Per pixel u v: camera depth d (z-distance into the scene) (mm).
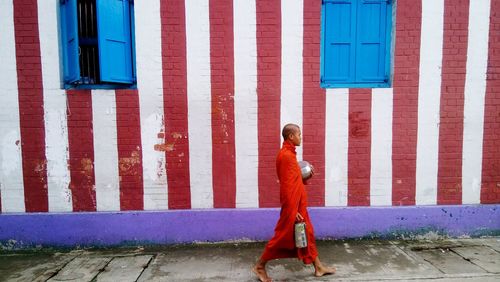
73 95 4785
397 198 4977
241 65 4836
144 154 4887
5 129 4797
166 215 4887
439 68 4871
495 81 4887
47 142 4828
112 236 4895
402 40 4844
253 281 3844
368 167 4941
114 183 4898
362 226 4941
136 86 4906
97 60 4844
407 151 4934
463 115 4918
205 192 4934
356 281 3760
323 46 4930
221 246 4820
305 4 4781
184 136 4887
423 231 4953
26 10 4680
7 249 4859
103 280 3908
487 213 4961
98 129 4836
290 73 4859
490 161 4941
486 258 4320
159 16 4746
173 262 4359
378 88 4891
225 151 4922
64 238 4871
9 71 4742
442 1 4793
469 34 4836
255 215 4910
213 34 4793
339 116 4914
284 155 3682
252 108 4887
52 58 4746
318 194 4961
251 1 4770
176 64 4812
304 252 3748
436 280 3773
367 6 4918
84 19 4812
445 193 4977
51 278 3982
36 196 4887
